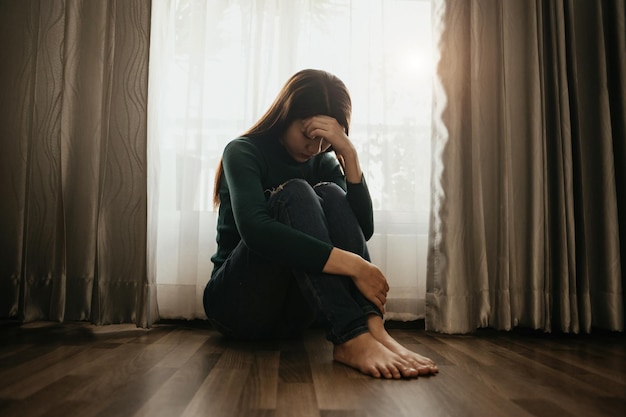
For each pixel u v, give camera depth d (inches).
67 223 71.1
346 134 55.4
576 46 80.4
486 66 77.4
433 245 73.3
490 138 76.5
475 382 40.6
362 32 79.6
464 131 74.7
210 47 78.1
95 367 44.4
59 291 70.4
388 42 79.8
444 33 75.2
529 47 77.0
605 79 77.5
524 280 74.2
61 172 71.3
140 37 72.5
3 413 30.6
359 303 44.9
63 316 70.2
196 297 74.0
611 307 73.7
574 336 71.0
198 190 75.2
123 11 72.7
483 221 72.9
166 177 76.9
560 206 74.5
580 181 76.2
